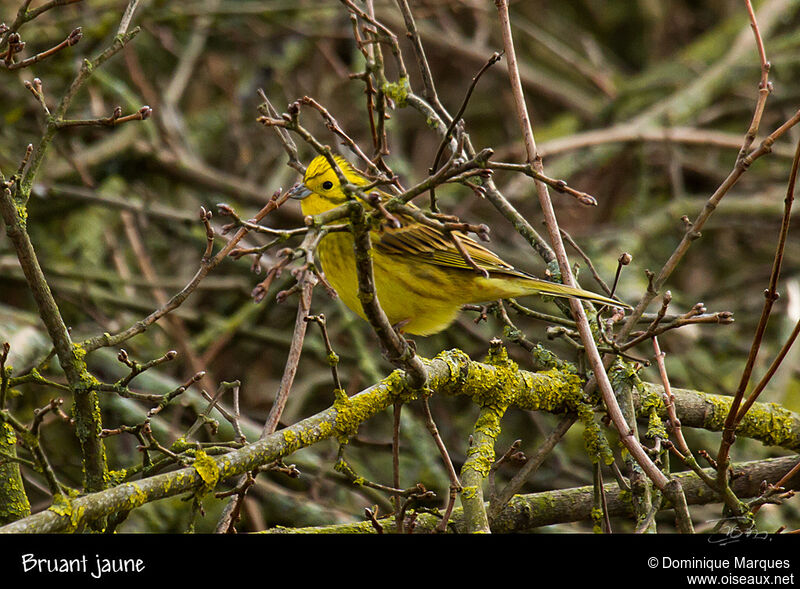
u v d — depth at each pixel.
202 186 13.30
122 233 14.50
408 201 5.35
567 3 18.69
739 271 15.60
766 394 11.67
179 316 12.29
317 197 8.26
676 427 6.51
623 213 15.89
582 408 7.21
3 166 12.34
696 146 15.80
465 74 17.00
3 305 12.20
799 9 18.36
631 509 7.35
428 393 6.36
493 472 6.80
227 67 15.61
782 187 15.53
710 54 17.02
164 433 10.38
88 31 13.09
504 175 16.06
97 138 14.02
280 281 12.41
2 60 5.88
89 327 11.76
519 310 7.74
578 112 16.88
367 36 8.50
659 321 6.72
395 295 8.12
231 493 6.30
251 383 13.46
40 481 10.34
